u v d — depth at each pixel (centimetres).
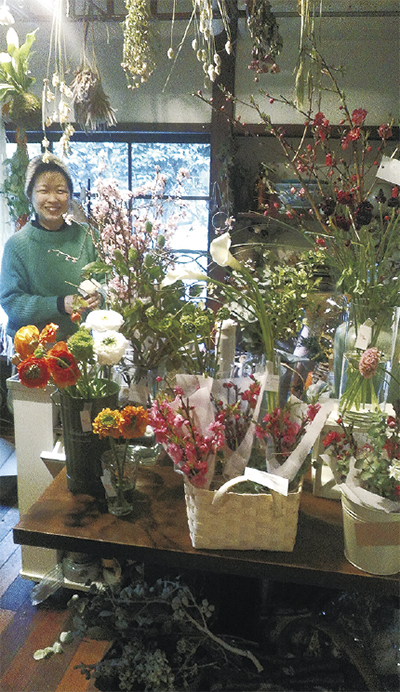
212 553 131
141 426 133
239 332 162
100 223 156
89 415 146
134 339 160
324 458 127
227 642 164
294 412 133
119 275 155
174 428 127
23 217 206
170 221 157
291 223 230
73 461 154
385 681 154
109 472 142
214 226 222
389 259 141
